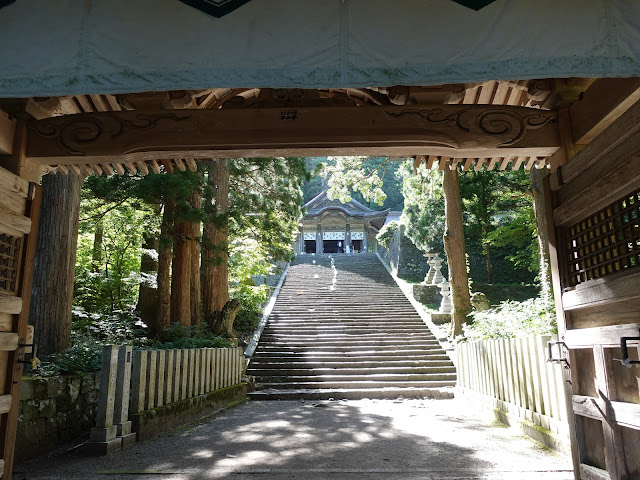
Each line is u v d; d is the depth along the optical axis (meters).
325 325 15.41
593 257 3.58
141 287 12.34
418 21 3.08
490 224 19.20
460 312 13.59
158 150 3.95
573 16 3.02
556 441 4.90
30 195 3.81
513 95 4.49
